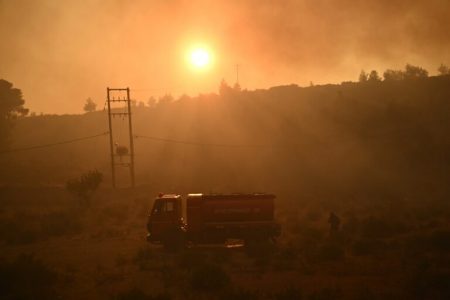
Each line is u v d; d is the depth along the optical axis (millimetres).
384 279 18391
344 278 18750
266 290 16875
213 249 27047
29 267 19703
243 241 28219
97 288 18062
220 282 17312
